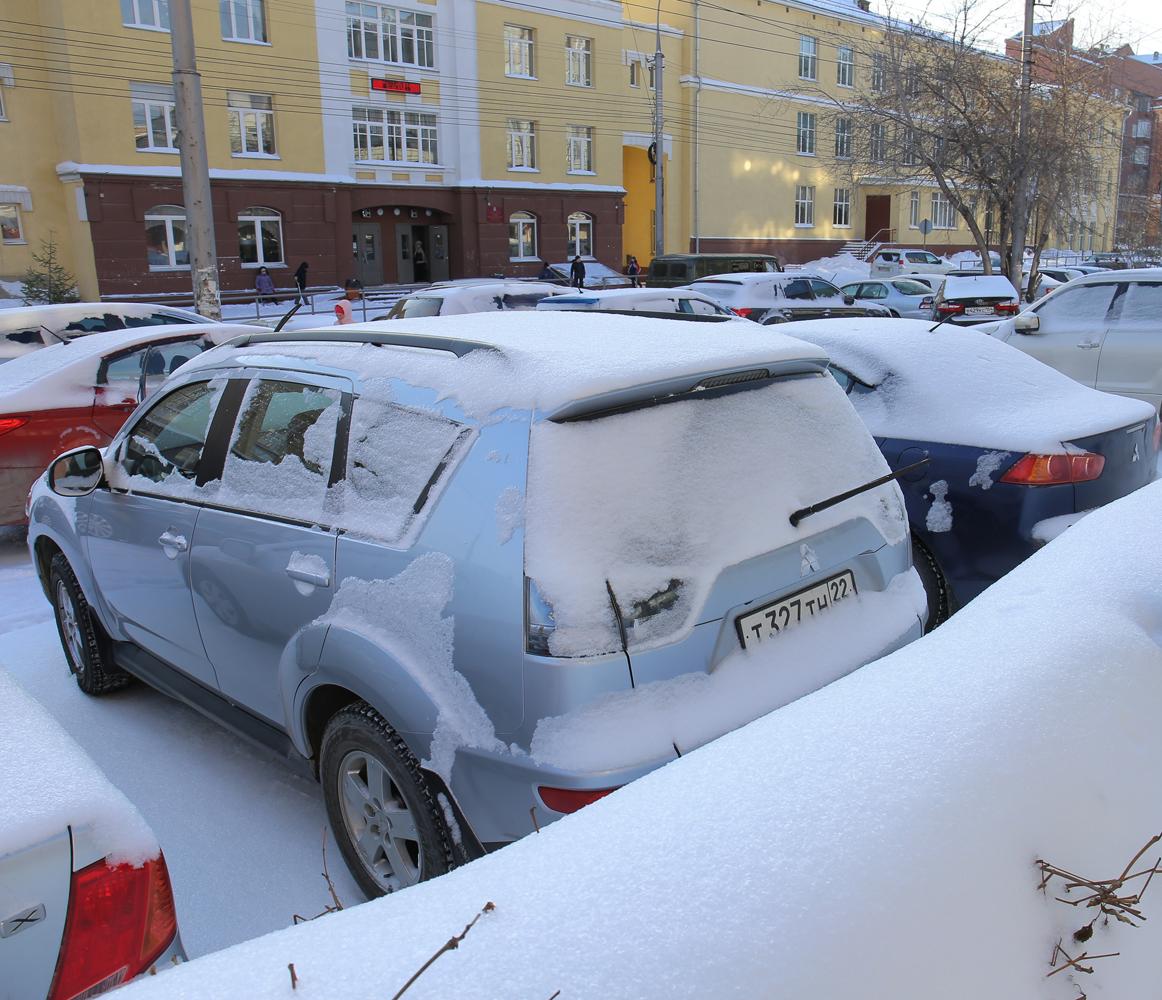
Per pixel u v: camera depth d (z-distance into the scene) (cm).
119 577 382
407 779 253
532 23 3441
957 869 146
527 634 224
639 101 3872
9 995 158
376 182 3184
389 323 328
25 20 2609
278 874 305
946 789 156
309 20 2936
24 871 161
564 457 234
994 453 438
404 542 256
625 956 123
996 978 141
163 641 368
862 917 134
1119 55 2703
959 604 454
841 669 261
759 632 251
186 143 1470
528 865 142
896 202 4812
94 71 2581
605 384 239
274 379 324
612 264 3844
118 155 2658
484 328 298
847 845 142
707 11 4022
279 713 310
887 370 489
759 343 282
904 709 176
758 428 270
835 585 276
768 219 4453
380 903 139
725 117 4181
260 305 2869
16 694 208
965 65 2534
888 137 2712
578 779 215
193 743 394
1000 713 175
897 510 311
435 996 117
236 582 312
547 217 3603
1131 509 279
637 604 230
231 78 2805
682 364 254
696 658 236
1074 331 882
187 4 1430
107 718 419
